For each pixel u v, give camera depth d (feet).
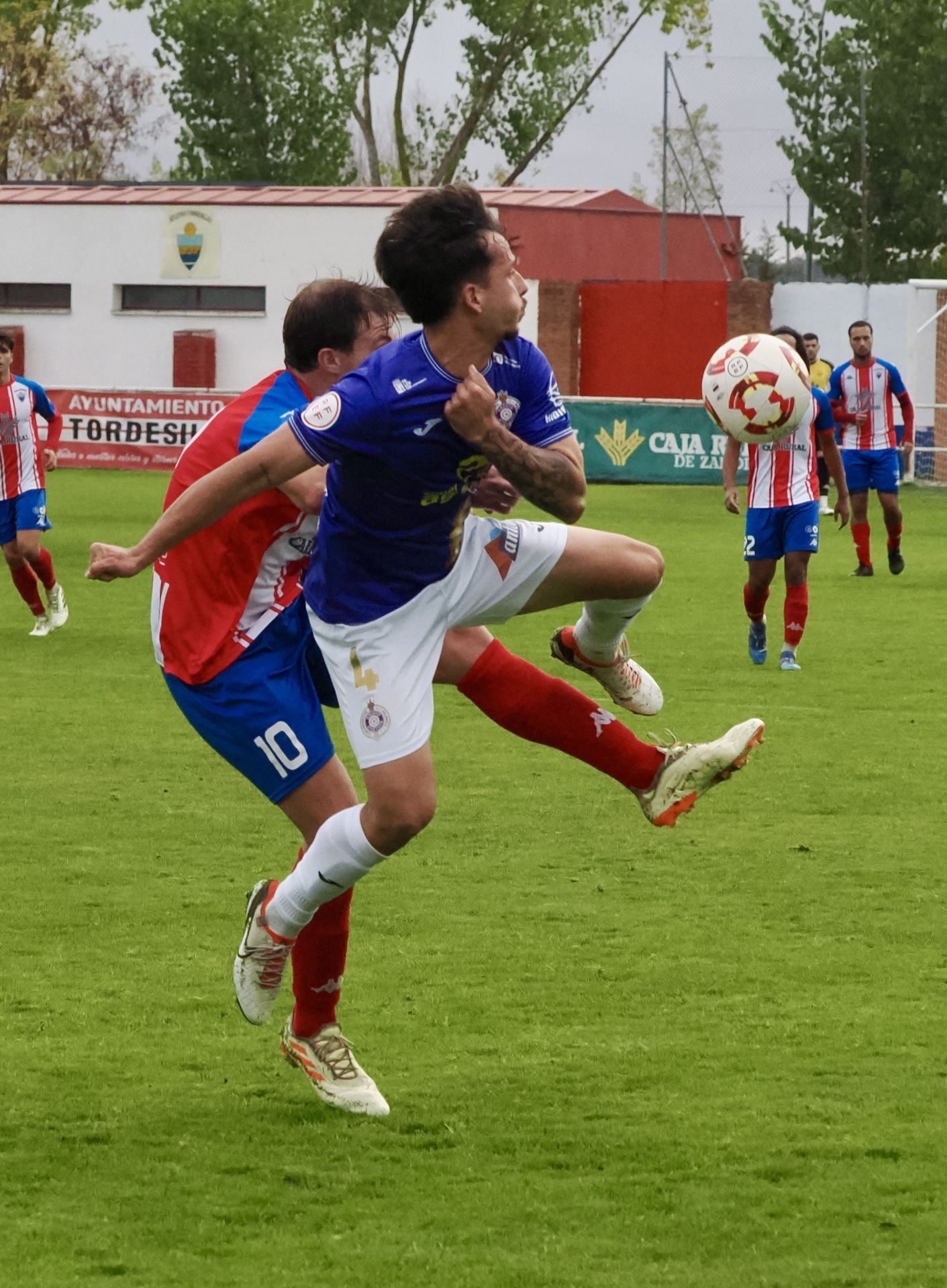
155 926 26.78
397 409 17.60
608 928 26.55
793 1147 18.19
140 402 138.72
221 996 23.63
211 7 234.79
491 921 26.96
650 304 144.05
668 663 53.11
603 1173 17.60
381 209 166.71
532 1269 15.42
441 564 18.93
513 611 19.84
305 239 169.17
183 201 172.04
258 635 20.58
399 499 18.13
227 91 238.89
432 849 31.60
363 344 20.66
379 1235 16.19
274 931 19.47
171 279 172.76
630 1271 15.35
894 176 187.52
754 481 51.70
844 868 30.19
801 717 44.47
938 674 51.34
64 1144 18.47
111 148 272.10
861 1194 16.99
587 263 174.40
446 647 20.34
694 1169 17.67
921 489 127.95
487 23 231.30
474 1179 17.51
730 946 25.63
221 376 173.27
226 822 33.63
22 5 260.42
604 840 32.30
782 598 69.46
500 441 17.51
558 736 20.38
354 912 27.50
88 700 47.06
